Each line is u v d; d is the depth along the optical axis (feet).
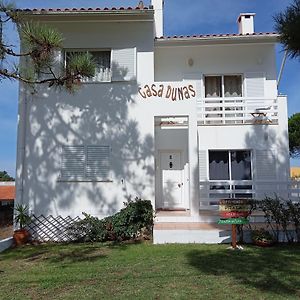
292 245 35.37
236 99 48.52
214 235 37.17
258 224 39.52
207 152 48.96
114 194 43.60
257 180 45.68
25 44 25.29
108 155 44.11
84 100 44.75
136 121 44.42
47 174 43.73
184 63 54.29
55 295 21.40
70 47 45.98
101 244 38.96
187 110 44.06
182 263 28.35
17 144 43.83
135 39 46.06
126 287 22.50
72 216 43.29
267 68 53.78
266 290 21.38
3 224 63.00
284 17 21.65
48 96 44.60
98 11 44.14
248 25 58.44
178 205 51.72
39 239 42.63
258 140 48.57
